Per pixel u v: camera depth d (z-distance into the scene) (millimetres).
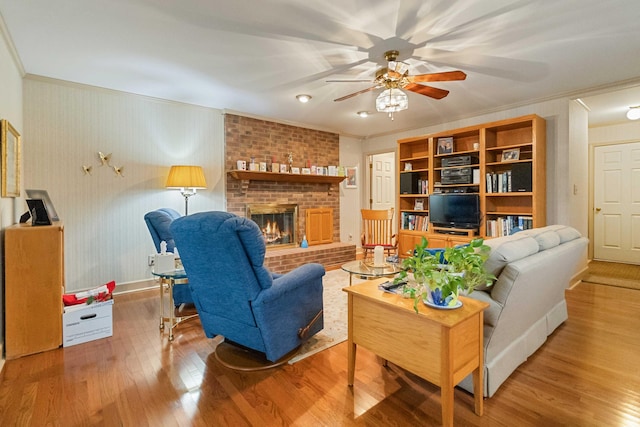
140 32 2357
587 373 1991
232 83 3412
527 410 1649
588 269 4602
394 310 1640
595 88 3566
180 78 3260
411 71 3104
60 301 2363
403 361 1617
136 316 3010
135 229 3787
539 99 3963
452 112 4578
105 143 3562
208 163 4355
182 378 1963
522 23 2254
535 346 2236
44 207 2424
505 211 4340
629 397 1751
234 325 2107
